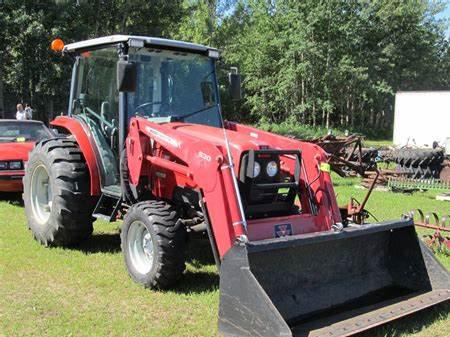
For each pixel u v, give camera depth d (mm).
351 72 36219
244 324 3857
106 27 30062
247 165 4816
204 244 6559
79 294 5000
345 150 13594
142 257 5281
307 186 5266
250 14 41594
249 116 39812
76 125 6324
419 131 25109
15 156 9258
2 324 4309
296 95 37062
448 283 4746
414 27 42688
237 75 6445
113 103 6051
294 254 4445
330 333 3846
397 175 13203
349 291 4762
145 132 5438
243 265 3906
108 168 6094
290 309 4336
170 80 6043
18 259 5992
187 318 4504
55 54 25109
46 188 6828
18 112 18391
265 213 5051
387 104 44875
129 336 4137
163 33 31625
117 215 6059
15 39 25125
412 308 4406
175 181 5262
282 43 35719
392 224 4875
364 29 39000
